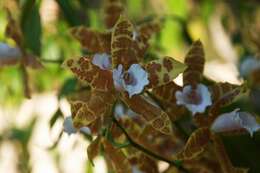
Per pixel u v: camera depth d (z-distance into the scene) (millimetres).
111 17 420
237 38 598
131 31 353
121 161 358
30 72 612
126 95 347
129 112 380
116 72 344
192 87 370
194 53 379
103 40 380
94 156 358
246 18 633
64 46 566
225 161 371
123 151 389
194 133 366
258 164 457
